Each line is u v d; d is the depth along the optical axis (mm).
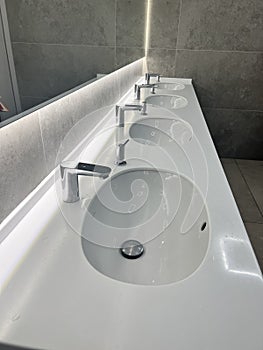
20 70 621
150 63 2391
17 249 525
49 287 446
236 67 2361
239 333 378
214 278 466
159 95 1885
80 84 967
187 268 595
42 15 679
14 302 419
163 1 2143
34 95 671
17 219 586
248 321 395
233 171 2574
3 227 549
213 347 360
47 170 714
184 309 411
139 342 364
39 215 617
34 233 565
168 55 2348
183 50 2320
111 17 1221
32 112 619
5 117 565
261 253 1621
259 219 1928
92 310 407
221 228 588
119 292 438
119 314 401
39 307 410
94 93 1061
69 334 372
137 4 1834
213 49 2303
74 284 452
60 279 462
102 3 1115
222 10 2152
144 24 2145
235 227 592
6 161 539
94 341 364
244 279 465
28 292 437
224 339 369
